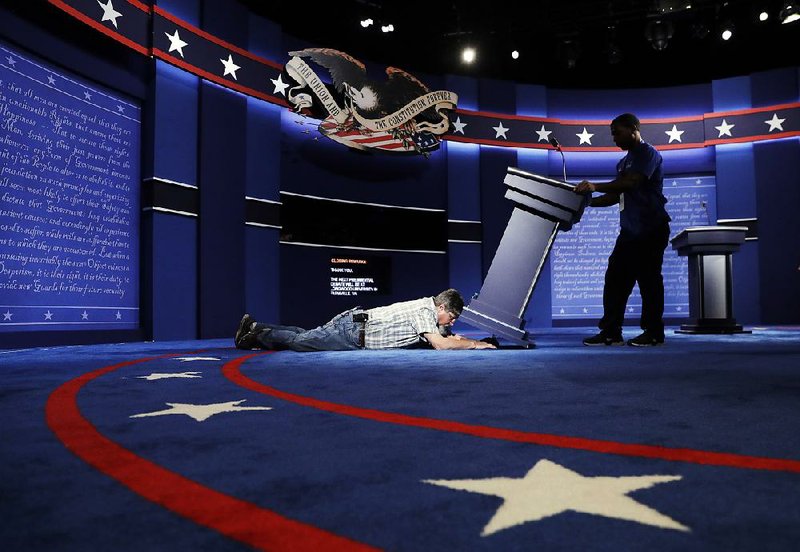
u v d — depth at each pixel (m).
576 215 4.99
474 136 11.18
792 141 10.98
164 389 2.50
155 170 7.39
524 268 4.98
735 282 11.16
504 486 1.11
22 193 5.89
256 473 1.22
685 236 7.32
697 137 11.49
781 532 0.87
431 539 0.86
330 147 10.09
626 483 1.12
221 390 2.46
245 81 8.63
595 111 11.86
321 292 9.83
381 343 4.73
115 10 6.80
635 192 4.79
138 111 7.41
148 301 7.30
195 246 7.95
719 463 1.25
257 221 8.83
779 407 1.92
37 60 6.07
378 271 10.44
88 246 6.66
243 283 8.52
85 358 4.28
